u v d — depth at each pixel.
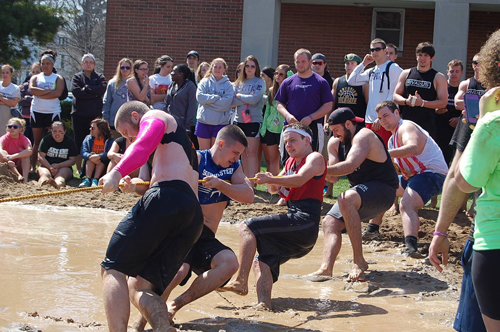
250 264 4.59
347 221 5.36
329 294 4.89
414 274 5.53
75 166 12.11
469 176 2.71
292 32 15.84
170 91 9.41
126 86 9.89
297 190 4.86
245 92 9.16
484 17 15.22
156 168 3.58
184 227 3.50
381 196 5.47
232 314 4.27
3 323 3.76
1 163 9.66
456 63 8.67
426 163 6.47
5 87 10.88
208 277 4.05
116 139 9.52
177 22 15.65
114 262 3.36
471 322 2.91
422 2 14.54
